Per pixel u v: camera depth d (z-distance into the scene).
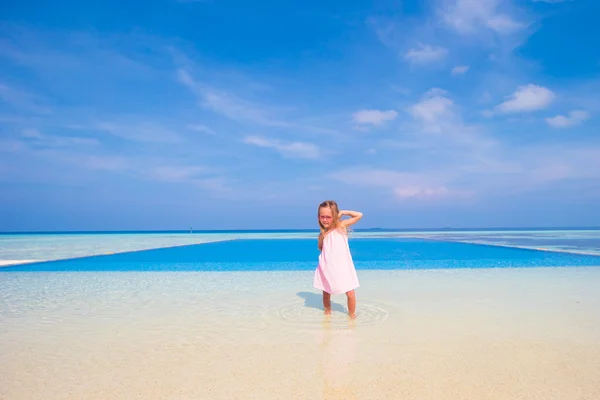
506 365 2.64
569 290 5.57
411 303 4.73
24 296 5.41
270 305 4.72
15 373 2.60
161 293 5.59
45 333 3.56
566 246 15.38
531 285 6.02
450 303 4.73
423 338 3.29
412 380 2.40
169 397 2.21
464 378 2.43
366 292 5.50
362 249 15.59
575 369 2.56
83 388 2.35
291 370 2.59
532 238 24.17
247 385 2.36
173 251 15.56
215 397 2.20
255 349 3.04
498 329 3.54
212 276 7.49
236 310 4.45
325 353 2.93
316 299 5.09
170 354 2.95
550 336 3.32
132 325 3.82
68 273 8.07
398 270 8.18
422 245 18.19
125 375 2.54
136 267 9.31
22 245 19.52
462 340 3.22
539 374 2.48
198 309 4.52
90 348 3.11
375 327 3.66
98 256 12.57
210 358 2.85
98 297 5.30
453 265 9.20
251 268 9.02
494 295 5.22
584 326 3.63
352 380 2.41
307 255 13.34
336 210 4.27
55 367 2.70
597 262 9.66
